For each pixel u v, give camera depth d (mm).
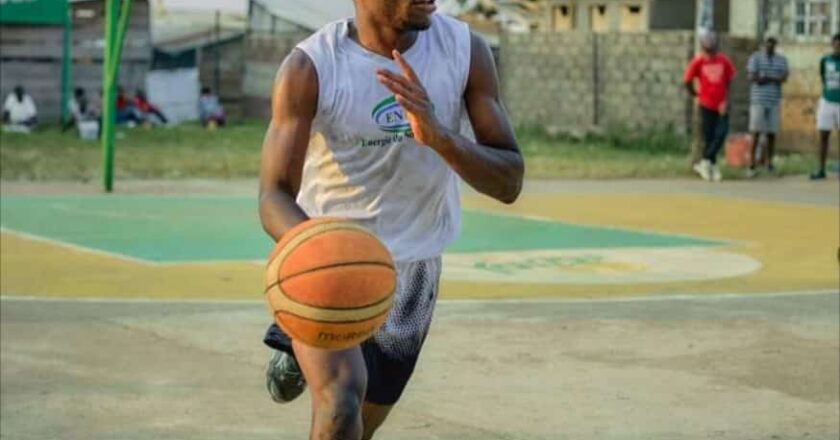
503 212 27141
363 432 8148
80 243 22047
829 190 32156
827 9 41062
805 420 11727
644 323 15719
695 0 51406
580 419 11719
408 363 7977
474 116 7801
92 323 15516
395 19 7500
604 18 53281
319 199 7824
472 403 12203
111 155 30281
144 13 50219
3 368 13391
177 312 16203
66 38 48812
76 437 11141
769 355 14133
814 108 40812
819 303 17094
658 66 43375
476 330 15219
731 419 11750
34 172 33625
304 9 51344
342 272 6477
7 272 19078
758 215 26953
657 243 22766
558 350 14273
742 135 38594
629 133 43812
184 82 51406
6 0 48094
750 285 18562
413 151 7691
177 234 23266
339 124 7617
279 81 7582
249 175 34375
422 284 7945
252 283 18406
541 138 45625
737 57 41875
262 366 13555
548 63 45812
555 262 20547
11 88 48625
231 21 53375
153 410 11953
